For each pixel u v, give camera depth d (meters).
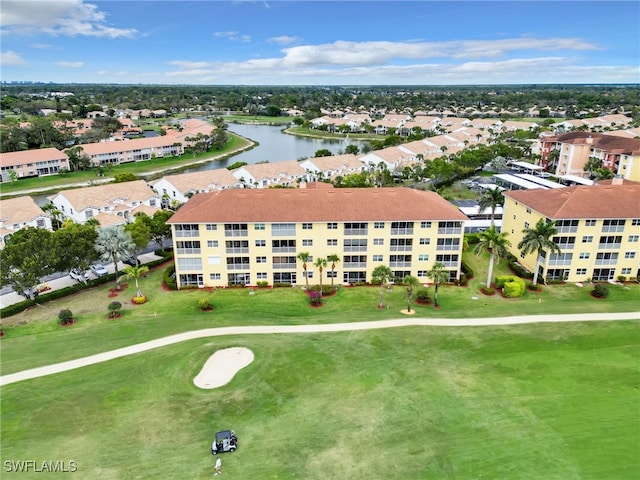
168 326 57.34
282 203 70.88
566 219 67.44
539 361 48.06
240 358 49.53
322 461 35.22
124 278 74.19
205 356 49.69
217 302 65.25
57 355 50.88
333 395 43.19
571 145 139.75
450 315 59.38
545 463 34.72
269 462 35.22
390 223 68.50
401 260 70.75
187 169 176.62
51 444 37.50
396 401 42.12
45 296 65.81
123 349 51.88
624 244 69.62
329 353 50.09
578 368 46.75
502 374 46.00
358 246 69.75
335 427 38.94
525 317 58.12
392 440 37.38
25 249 62.16
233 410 41.38
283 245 69.31
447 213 68.88
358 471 34.22
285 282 71.31
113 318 60.41
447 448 36.41
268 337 53.97
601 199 70.69
